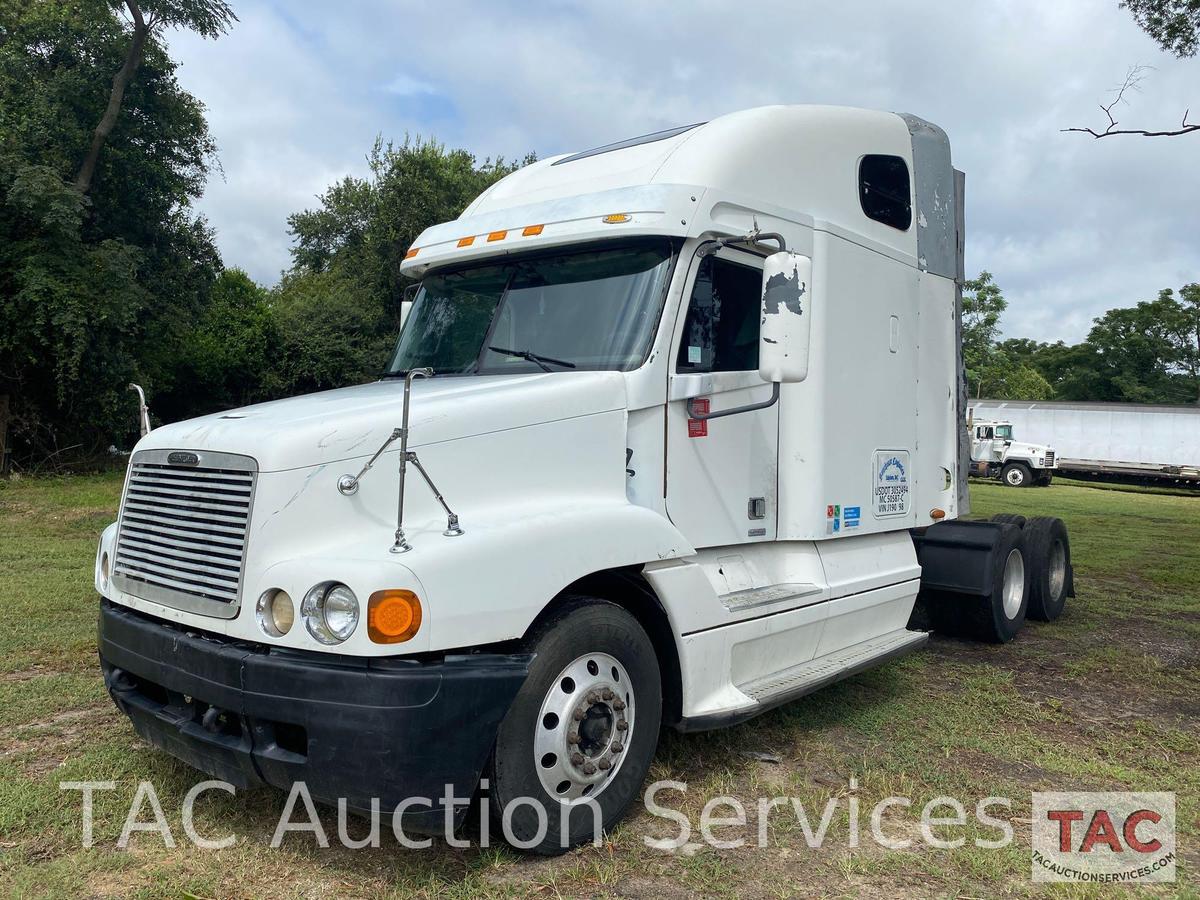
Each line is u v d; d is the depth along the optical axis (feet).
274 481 10.78
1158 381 207.31
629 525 12.61
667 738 15.87
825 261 17.39
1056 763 15.43
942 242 22.26
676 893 10.91
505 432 12.25
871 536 19.45
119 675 12.82
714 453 15.16
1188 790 14.47
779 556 17.26
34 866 11.07
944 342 22.43
